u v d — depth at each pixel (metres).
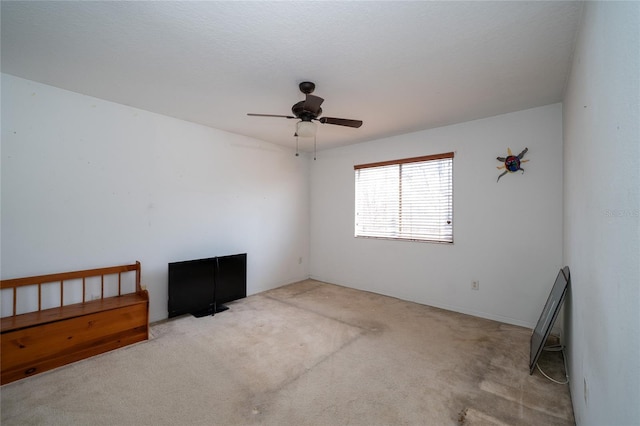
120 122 2.82
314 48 1.83
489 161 3.15
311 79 2.25
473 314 3.28
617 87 0.86
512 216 3.02
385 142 4.03
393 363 2.24
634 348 0.72
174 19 1.55
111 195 2.78
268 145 4.30
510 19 1.53
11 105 2.26
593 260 1.23
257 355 2.36
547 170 2.81
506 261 3.06
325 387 1.94
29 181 2.35
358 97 2.60
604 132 1.02
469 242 3.31
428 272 3.64
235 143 3.85
